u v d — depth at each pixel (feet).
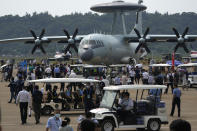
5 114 137.18
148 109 101.76
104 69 273.33
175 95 130.31
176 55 585.63
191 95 206.49
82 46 285.02
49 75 272.72
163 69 293.02
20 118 128.06
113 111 98.37
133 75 248.52
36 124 115.75
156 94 102.78
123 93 100.42
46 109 135.03
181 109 152.35
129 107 99.25
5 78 302.25
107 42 293.02
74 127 108.88
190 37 299.17
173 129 31.73
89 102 127.44
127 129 108.58
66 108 136.05
